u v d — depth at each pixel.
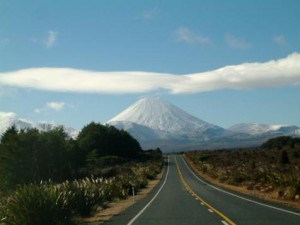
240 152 142.75
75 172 77.81
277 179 41.22
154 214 22.92
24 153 69.94
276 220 18.56
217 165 99.44
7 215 18.89
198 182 68.81
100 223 19.72
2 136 76.50
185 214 22.27
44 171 71.12
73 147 84.06
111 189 40.66
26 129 75.94
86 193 26.83
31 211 18.64
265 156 108.62
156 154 166.62
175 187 55.88
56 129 81.50
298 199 31.41
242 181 59.53
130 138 152.25
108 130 143.50
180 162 143.88
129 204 33.19
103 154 133.88
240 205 27.06
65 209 20.91
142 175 77.94
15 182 67.25
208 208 25.42
